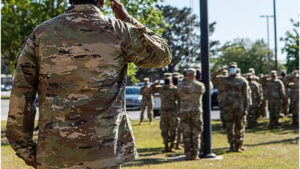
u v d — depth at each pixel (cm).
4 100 3716
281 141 1150
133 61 258
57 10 1352
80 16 247
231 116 986
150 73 4550
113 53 246
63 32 244
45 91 243
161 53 264
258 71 5381
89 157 234
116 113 245
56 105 239
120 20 257
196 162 835
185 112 877
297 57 3075
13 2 1338
